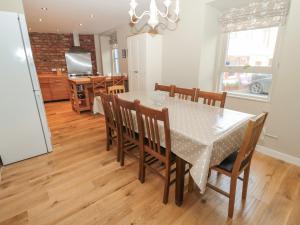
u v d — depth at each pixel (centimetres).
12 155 219
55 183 186
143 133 166
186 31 312
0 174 200
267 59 262
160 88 281
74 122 374
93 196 168
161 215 147
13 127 213
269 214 146
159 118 136
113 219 144
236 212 148
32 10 361
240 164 129
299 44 190
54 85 575
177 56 341
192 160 129
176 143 138
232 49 301
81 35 658
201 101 282
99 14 402
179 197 153
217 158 128
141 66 394
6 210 154
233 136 140
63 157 236
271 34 251
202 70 307
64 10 369
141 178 183
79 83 402
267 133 230
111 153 246
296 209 150
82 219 144
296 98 201
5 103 203
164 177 157
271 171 199
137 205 157
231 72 306
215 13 292
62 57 639
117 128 212
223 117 164
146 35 362
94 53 695
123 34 526
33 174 201
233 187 135
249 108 280
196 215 146
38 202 161
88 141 284
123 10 376
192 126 143
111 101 201
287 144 215
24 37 201
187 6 300
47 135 242
